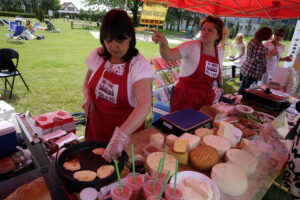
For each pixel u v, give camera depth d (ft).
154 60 12.16
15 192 2.66
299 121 4.27
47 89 15.11
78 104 13.21
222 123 4.94
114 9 3.77
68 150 3.43
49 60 23.57
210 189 3.11
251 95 7.47
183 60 7.45
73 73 19.67
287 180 4.30
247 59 13.91
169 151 4.01
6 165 4.34
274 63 14.73
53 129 6.97
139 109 3.86
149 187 2.78
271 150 4.22
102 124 5.23
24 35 34.86
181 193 2.73
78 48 32.37
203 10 13.06
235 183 3.24
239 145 4.68
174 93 7.97
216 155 3.94
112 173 3.01
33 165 4.64
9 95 13.32
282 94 7.60
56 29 53.31
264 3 10.32
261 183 3.60
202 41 6.97
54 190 2.91
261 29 12.98
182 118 5.02
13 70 13.26
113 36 3.68
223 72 22.17
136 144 4.25
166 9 7.07
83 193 2.67
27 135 4.92
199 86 7.45
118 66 4.40
